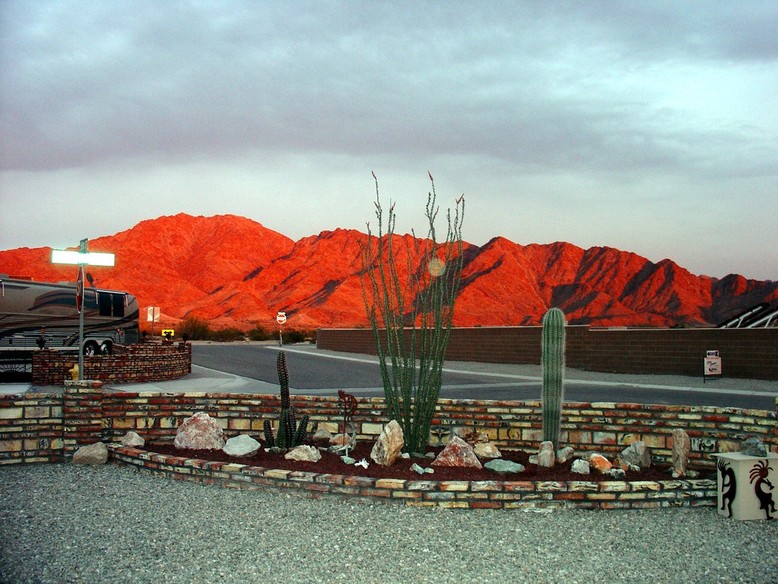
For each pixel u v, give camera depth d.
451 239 9.93
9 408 9.38
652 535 6.48
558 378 8.87
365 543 6.13
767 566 5.71
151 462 8.72
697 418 8.82
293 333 77.81
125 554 5.77
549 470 8.37
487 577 5.39
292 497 7.60
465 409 9.91
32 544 6.01
